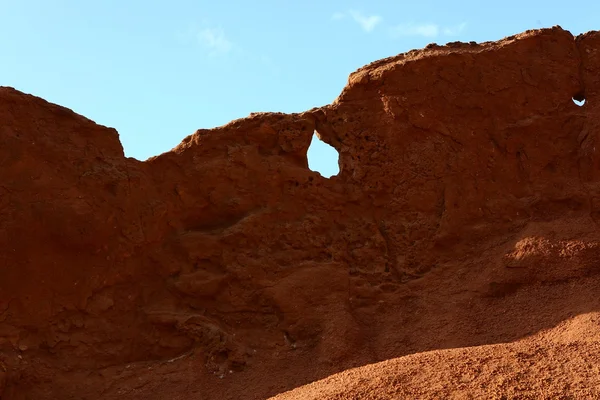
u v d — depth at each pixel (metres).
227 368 14.34
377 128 16.69
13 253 14.02
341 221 16.27
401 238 16.12
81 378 14.05
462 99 16.80
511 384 10.93
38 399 13.62
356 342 14.52
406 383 11.29
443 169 16.47
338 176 16.64
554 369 11.25
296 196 16.14
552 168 16.66
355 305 15.41
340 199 16.36
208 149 16.11
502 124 16.78
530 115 16.89
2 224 14.01
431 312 15.04
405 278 15.84
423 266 15.89
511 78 16.97
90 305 14.59
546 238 15.23
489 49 17.11
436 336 14.52
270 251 15.64
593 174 16.45
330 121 16.83
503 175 16.56
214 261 15.46
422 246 16.03
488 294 14.98
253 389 13.91
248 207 15.93
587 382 10.80
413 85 16.75
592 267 14.66
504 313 14.60
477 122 16.78
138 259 15.16
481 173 16.52
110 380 14.14
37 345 14.05
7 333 13.80
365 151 16.61
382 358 14.31
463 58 16.92
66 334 14.30
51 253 14.34
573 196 16.17
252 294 15.21
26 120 14.59
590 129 16.64
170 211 15.66
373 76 16.86
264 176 16.09
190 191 15.85
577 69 17.34
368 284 15.63
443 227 16.08
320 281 15.34
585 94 17.28
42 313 14.16
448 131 16.64
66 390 13.83
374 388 11.26
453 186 16.36
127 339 14.70
